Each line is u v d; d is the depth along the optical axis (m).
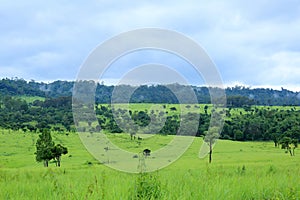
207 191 10.16
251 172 18.31
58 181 12.59
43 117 103.38
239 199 10.33
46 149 55.09
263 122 80.19
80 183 12.27
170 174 15.09
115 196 9.34
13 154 81.00
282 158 51.91
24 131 105.19
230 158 53.72
